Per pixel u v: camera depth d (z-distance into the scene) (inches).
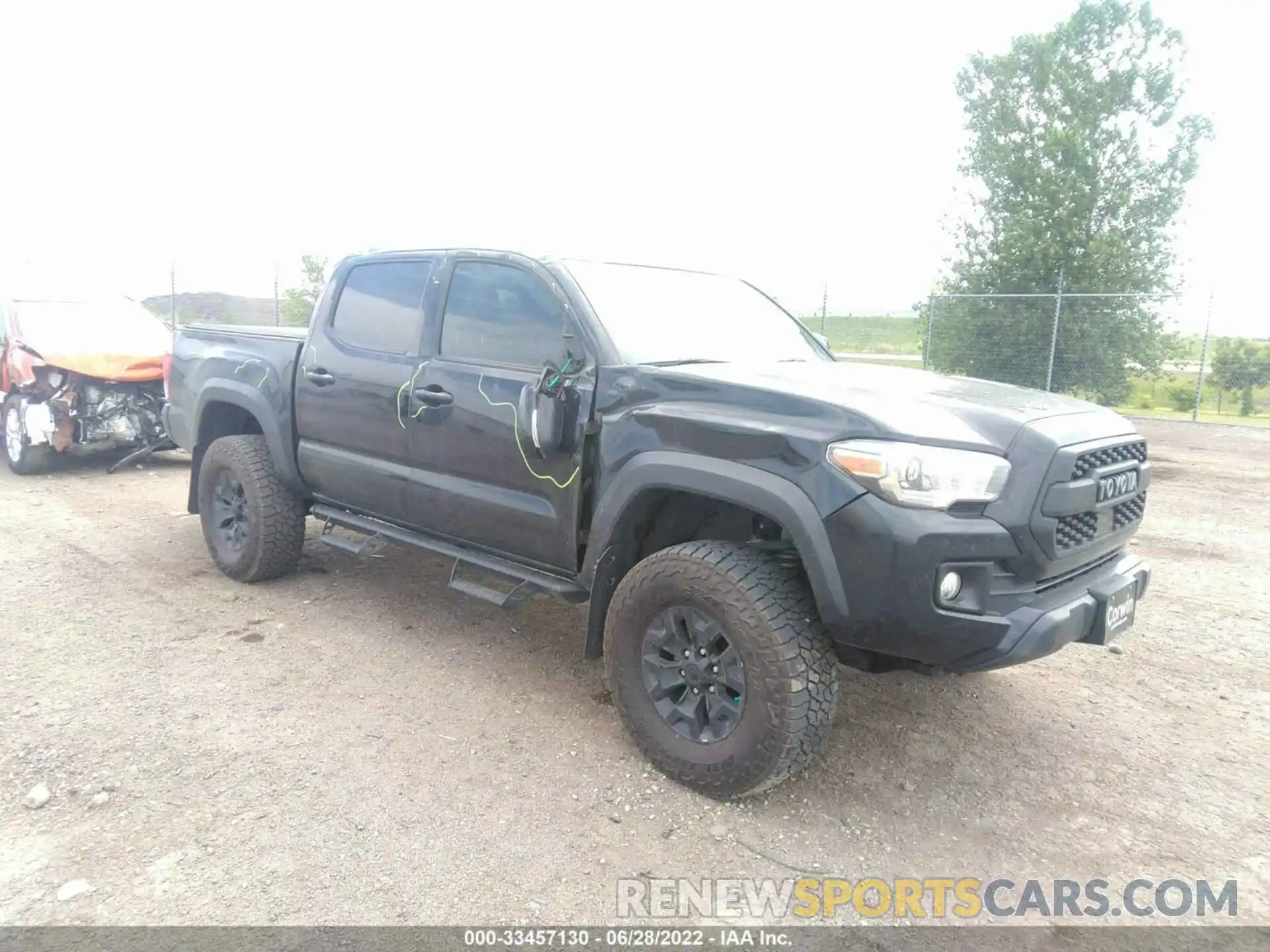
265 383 195.5
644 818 117.3
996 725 147.1
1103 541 120.7
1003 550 106.5
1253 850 114.3
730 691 122.0
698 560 119.6
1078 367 641.0
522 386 142.5
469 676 160.9
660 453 124.5
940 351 682.8
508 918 97.5
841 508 108.2
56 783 121.3
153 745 132.2
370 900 99.6
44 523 266.5
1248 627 195.8
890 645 109.7
